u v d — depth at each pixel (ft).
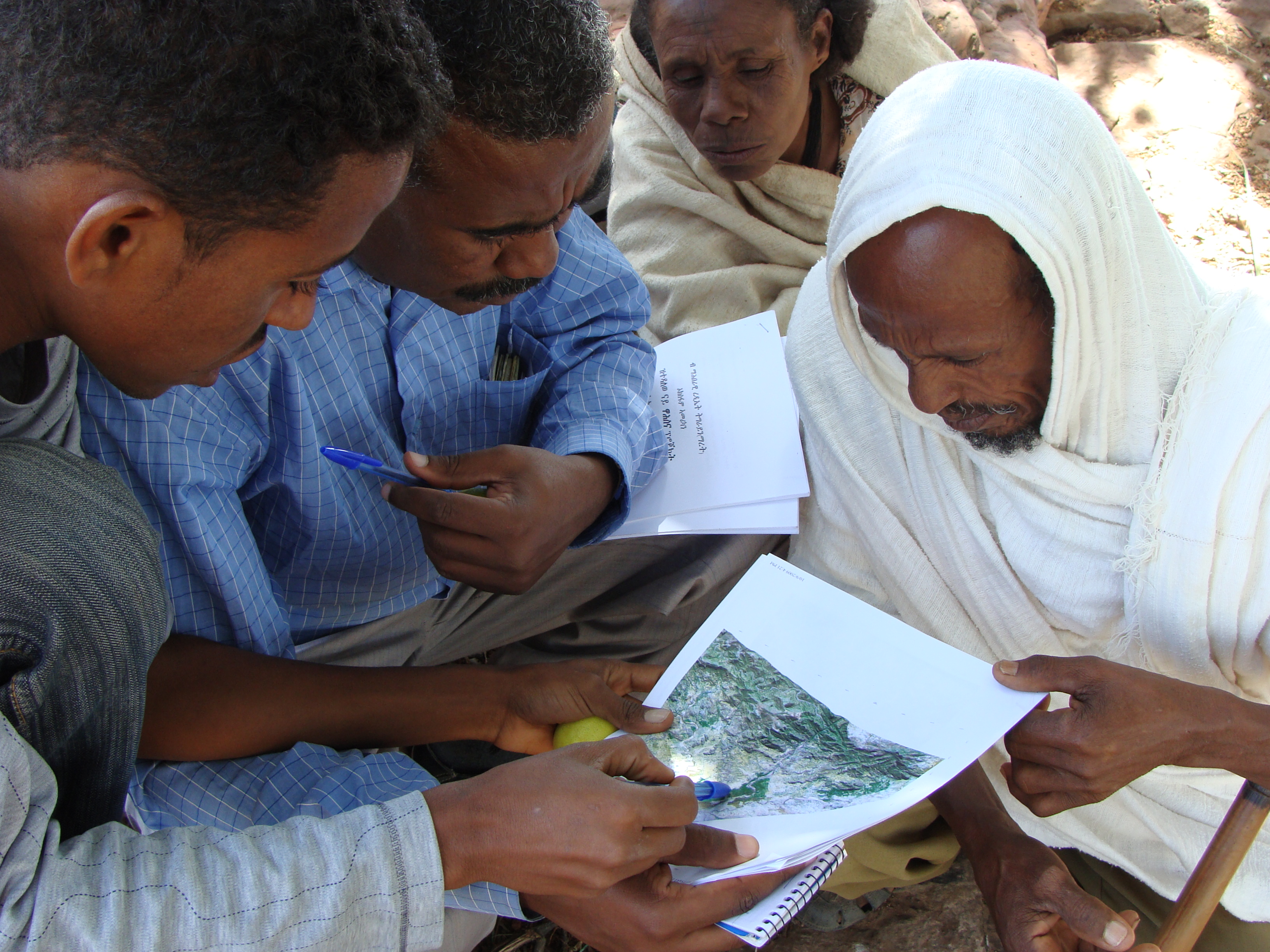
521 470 4.55
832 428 5.41
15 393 3.42
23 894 2.85
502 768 3.51
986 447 4.68
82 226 2.49
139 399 3.50
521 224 3.87
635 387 5.55
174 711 4.13
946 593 5.23
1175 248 4.40
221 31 2.33
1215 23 13.15
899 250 3.97
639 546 6.02
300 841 3.21
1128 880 5.26
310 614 5.16
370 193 2.80
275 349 4.27
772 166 7.32
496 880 3.36
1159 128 11.94
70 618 3.10
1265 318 4.29
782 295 7.57
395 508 4.99
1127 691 3.92
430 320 4.99
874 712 4.14
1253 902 4.74
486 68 3.32
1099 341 4.22
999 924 4.36
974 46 10.12
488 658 6.61
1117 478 4.49
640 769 3.84
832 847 3.70
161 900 2.97
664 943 3.58
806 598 4.66
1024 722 4.07
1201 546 4.32
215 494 4.21
